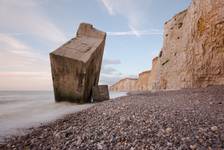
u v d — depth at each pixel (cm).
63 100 1262
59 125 521
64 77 1230
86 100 1345
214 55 1552
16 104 1245
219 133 360
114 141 342
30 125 566
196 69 1702
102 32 1652
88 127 457
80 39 1477
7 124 580
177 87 1995
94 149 314
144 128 407
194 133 363
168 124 429
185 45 1989
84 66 1174
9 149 356
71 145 341
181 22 2333
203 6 1734
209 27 1625
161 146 307
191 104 727
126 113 588
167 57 2486
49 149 338
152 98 1064
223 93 996
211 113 539
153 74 4172
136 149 301
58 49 1265
